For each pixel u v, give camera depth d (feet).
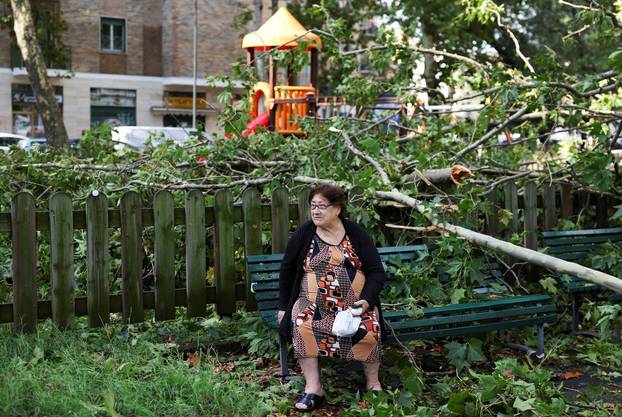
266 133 24.16
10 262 19.24
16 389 11.94
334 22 27.09
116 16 112.37
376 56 27.58
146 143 26.76
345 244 14.06
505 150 31.65
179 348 16.87
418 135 25.76
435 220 17.49
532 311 16.94
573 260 19.95
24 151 23.65
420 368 15.96
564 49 76.18
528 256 14.58
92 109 112.27
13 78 107.65
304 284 14.03
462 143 25.71
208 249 21.02
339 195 13.93
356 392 14.73
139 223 16.80
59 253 16.10
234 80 25.30
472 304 16.61
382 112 27.76
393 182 20.18
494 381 13.10
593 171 19.94
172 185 21.36
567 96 23.22
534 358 17.22
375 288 13.85
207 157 23.85
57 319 16.19
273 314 15.84
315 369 13.89
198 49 114.62
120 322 18.21
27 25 65.87
